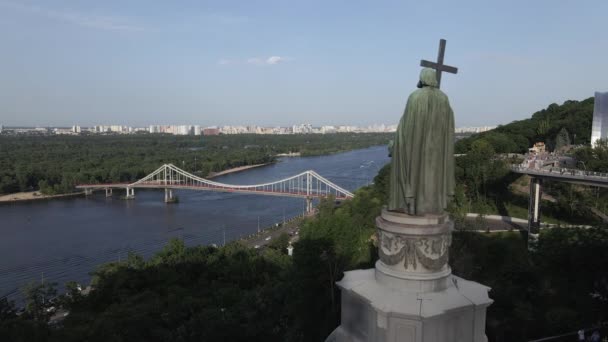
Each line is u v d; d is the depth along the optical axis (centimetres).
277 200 18050
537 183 6906
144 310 4291
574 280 3984
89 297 5559
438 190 1866
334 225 6178
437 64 1992
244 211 15588
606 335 3136
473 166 10169
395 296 1762
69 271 9138
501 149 13775
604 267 3822
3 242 11344
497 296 3741
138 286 5900
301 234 7000
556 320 3291
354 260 5819
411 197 1844
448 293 1798
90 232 12444
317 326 4428
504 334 3341
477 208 9481
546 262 4197
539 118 17425
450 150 1873
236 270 6506
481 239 5872
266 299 4778
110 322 3916
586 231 4231
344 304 1969
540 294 3788
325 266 5038
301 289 4744
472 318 1753
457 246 5209
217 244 11000
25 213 15438
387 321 1688
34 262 9712
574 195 8600
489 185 10125
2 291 8025
